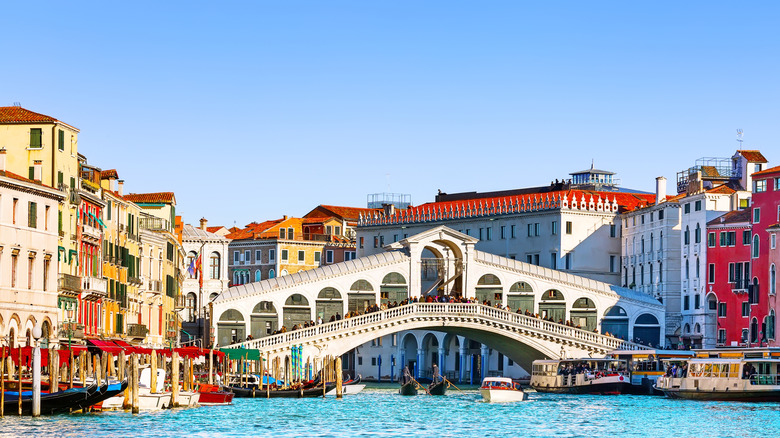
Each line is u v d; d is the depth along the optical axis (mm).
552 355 114875
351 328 110438
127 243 100375
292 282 118812
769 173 113062
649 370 105938
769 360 93750
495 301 122188
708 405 91562
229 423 71875
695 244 122312
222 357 99000
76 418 67188
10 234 75500
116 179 103000
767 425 76062
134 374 71500
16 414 64312
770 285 111125
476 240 121938
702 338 120250
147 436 62938
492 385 95750
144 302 106875
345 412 82312
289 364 106188
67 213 83625
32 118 83375
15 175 77500
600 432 72125
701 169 132875
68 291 82562
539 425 75812
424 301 114562
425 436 69250
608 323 123312
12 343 70688
